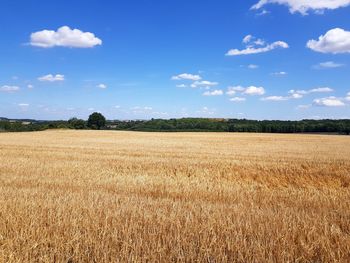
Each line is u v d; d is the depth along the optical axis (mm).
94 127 102438
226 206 8867
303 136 63594
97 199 9234
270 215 7793
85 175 15711
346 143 46094
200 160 22234
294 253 5859
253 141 49219
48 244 6121
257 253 5691
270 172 18688
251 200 10797
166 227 6844
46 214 7492
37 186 12672
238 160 22656
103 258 5531
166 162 20859
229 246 5902
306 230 6707
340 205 10156
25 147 32250
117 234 6398
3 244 5945
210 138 55031
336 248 6082
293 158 24766
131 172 17203
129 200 9492
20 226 6727
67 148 31547
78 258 5672
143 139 50781
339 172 18703
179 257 5566
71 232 6453
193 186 13367
